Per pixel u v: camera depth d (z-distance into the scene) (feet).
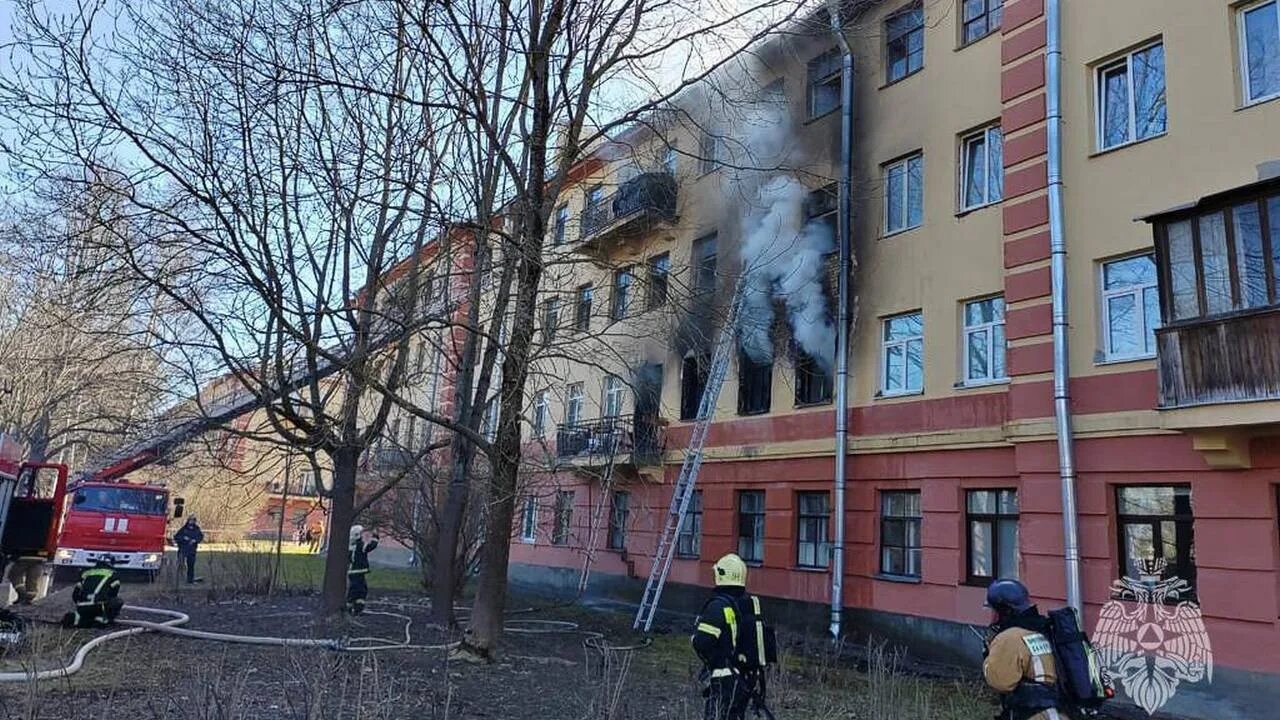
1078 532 34.91
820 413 49.52
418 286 35.35
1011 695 13.92
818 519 49.65
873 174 48.80
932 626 41.01
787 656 36.06
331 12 30.73
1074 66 38.45
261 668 27.17
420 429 56.08
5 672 23.84
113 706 20.80
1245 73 32.89
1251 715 29.09
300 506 115.03
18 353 64.49
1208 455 30.86
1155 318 34.32
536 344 32.60
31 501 40.47
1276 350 28.19
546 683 27.73
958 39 45.21
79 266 32.40
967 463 40.91
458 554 53.52
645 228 52.03
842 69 50.47
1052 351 36.99
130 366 58.39
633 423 62.69
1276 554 29.48
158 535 66.18
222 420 36.88
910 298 45.24
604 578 66.39
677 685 29.40
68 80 26.68
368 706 21.38
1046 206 38.34
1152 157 34.94
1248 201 29.60
